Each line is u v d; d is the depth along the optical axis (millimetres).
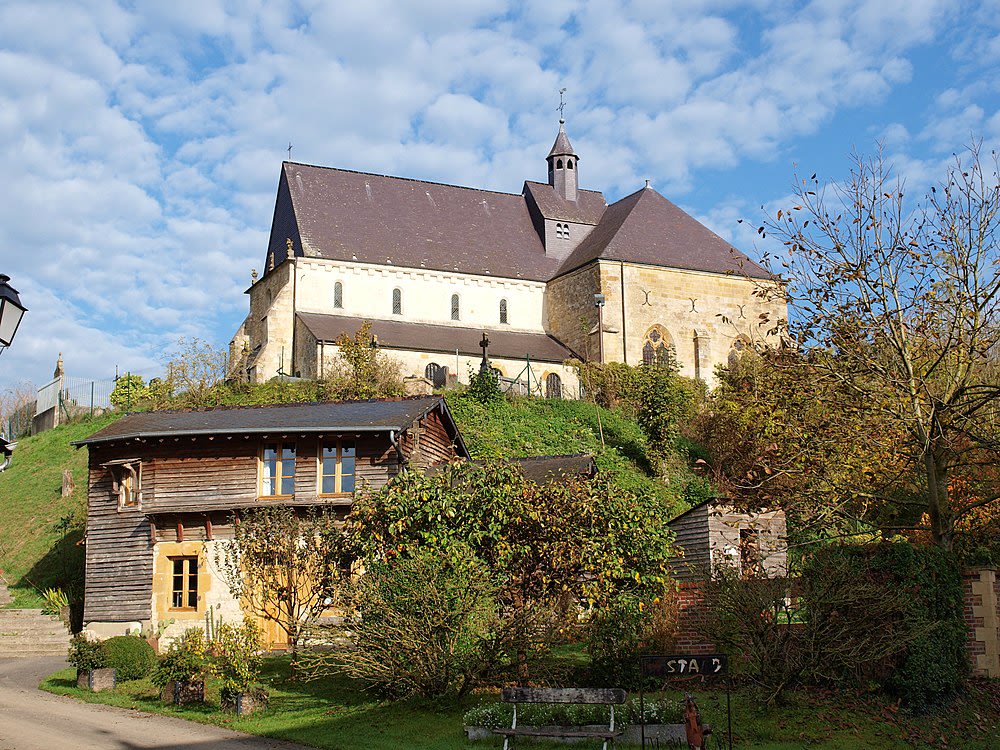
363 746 16609
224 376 51156
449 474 21781
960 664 18984
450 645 18984
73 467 45906
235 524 26422
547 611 19297
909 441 22328
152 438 28484
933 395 21250
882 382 22406
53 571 36281
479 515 20688
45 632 30500
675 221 63312
